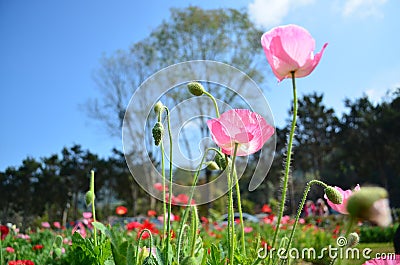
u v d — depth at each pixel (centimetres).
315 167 2842
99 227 89
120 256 86
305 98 2970
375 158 2522
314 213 1176
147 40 1900
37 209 1977
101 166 2234
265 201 2011
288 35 89
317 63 89
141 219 533
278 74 92
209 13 1758
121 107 2097
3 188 1922
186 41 1806
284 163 96
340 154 2694
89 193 136
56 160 2169
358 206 54
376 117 2569
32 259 360
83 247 139
